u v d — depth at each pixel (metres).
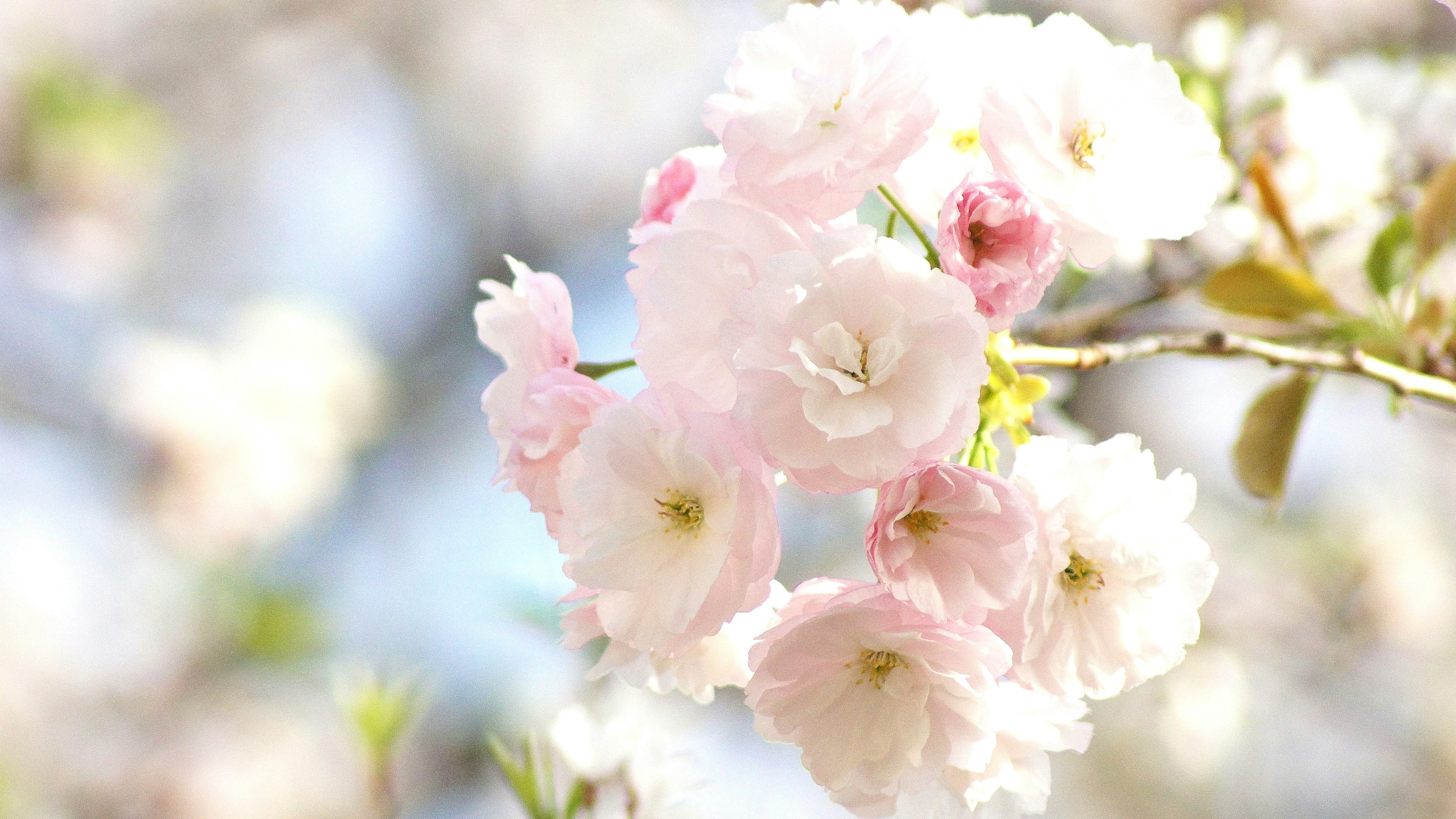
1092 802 1.85
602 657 0.90
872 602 0.88
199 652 1.84
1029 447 0.88
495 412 0.90
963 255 0.87
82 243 1.91
